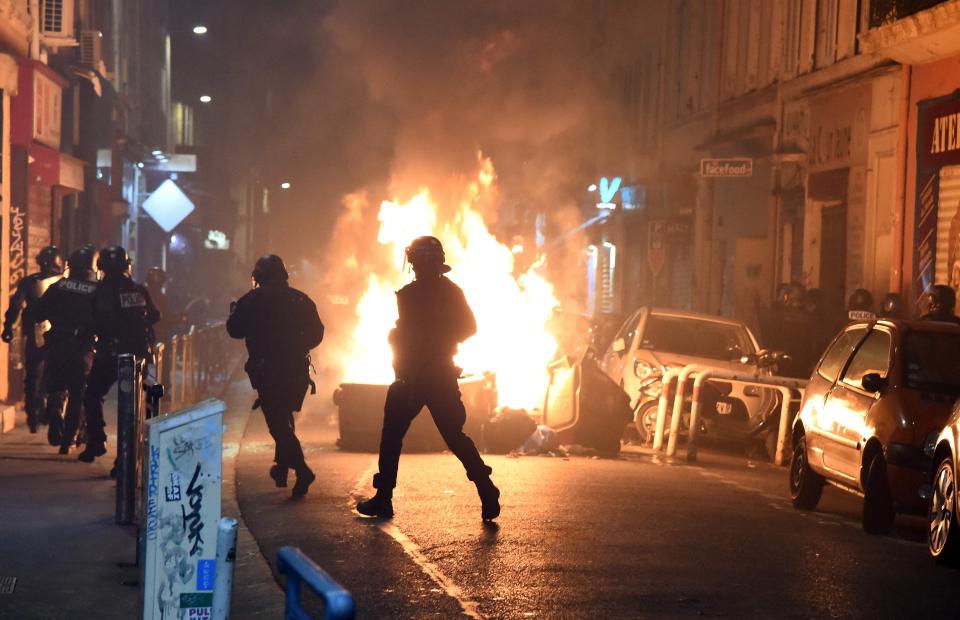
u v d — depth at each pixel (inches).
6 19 766.5
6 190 731.4
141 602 188.5
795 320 798.5
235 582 313.6
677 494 472.1
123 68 1492.4
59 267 607.8
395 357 388.5
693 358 710.5
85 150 1095.6
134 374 379.6
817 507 483.2
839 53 970.7
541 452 604.1
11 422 636.1
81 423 550.6
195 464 185.6
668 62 1497.3
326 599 111.7
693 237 1347.2
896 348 424.5
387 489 392.8
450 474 497.7
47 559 328.2
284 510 409.4
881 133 872.3
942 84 784.3
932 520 362.0
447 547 343.6
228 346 1070.4
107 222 1267.2
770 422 672.4
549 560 327.9
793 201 1053.8
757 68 1176.8
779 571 325.4
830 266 972.6
